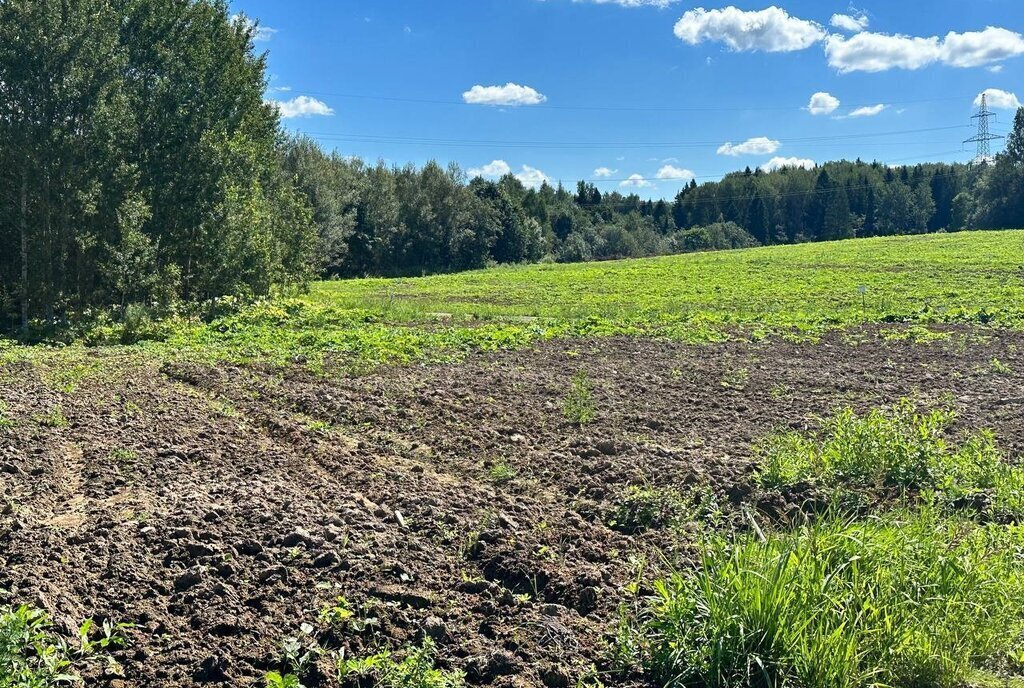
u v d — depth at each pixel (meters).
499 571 5.64
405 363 15.03
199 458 8.46
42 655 4.15
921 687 4.41
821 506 6.98
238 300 26.39
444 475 8.15
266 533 6.14
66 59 21.81
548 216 96.69
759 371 14.16
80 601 5.00
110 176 23.27
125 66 25.70
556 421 10.36
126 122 23.98
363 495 7.35
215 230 26.89
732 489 7.27
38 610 4.46
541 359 15.68
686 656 4.45
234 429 9.80
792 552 4.77
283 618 4.87
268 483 7.55
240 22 32.09
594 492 7.38
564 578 5.52
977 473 7.49
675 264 56.53
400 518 6.60
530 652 4.62
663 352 16.72
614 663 4.56
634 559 5.84
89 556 5.66
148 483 7.55
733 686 4.29
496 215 78.06
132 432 9.41
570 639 4.77
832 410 11.00
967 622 4.65
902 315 22.22
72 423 9.74
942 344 17.38
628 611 5.06
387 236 70.75
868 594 4.76
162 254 26.47
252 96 31.08
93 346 19.98
